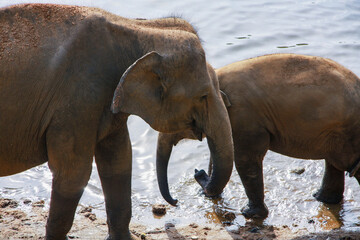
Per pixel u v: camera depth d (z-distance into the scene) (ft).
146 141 47.29
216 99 27.66
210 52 63.26
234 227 34.71
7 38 24.98
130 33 26.23
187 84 26.37
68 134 25.35
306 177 41.47
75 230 32.53
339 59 62.39
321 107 34.81
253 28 70.38
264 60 36.04
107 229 33.06
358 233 33.63
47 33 25.25
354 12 75.92
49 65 25.00
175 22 28.12
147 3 78.13
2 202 35.63
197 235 33.30
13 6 25.61
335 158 36.04
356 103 35.06
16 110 25.11
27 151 26.32
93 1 76.95
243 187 40.04
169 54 25.90
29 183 39.14
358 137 35.22
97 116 25.61
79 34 25.27
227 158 28.37
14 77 24.81
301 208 37.60
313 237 32.91
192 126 27.63
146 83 25.68
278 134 35.94
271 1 79.82
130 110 25.54
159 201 38.09
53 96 25.20
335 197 38.06
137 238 31.60
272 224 35.47
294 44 66.28
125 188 30.71
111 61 25.66
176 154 44.86
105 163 30.19
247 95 34.99
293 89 35.09
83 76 25.11
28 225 32.55
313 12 75.72
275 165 43.09
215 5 77.61
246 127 35.06
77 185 26.32
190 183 40.70
